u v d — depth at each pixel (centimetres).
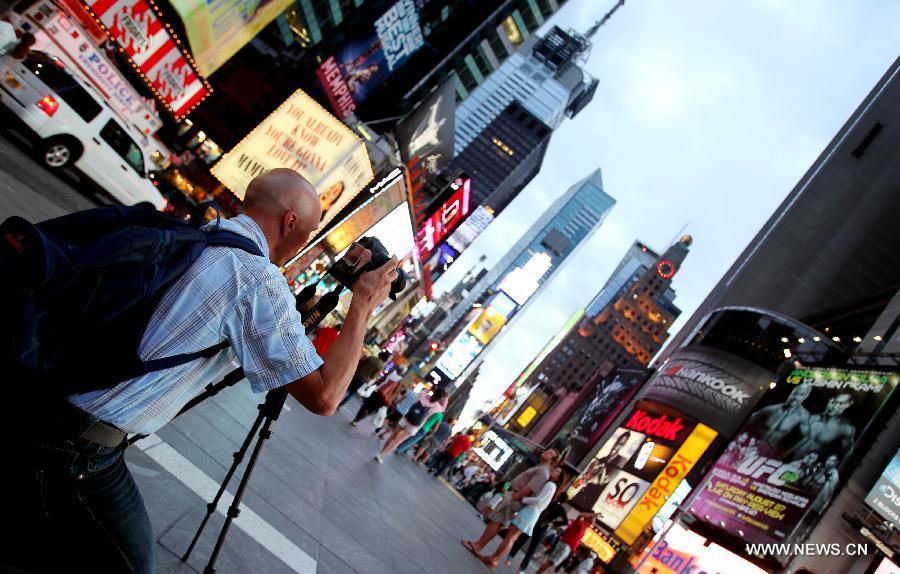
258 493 440
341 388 184
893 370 2808
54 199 1192
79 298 140
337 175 1238
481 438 8400
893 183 10419
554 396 15412
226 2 1590
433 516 1049
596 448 6022
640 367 6756
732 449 3262
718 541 2717
